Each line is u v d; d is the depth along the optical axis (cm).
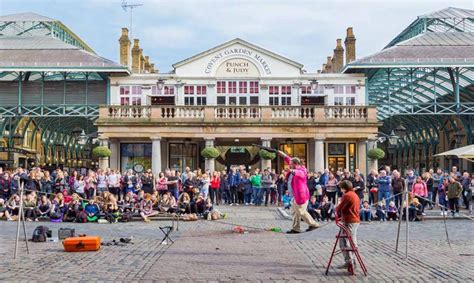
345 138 3378
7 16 4231
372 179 2619
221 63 3616
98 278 977
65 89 3656
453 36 3888
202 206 2208
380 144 6525
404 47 3716
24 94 3647
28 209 2142
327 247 1370
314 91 3609
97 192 2533
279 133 3275
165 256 1226
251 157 3838
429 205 2619
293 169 1661
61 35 4453
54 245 1420
